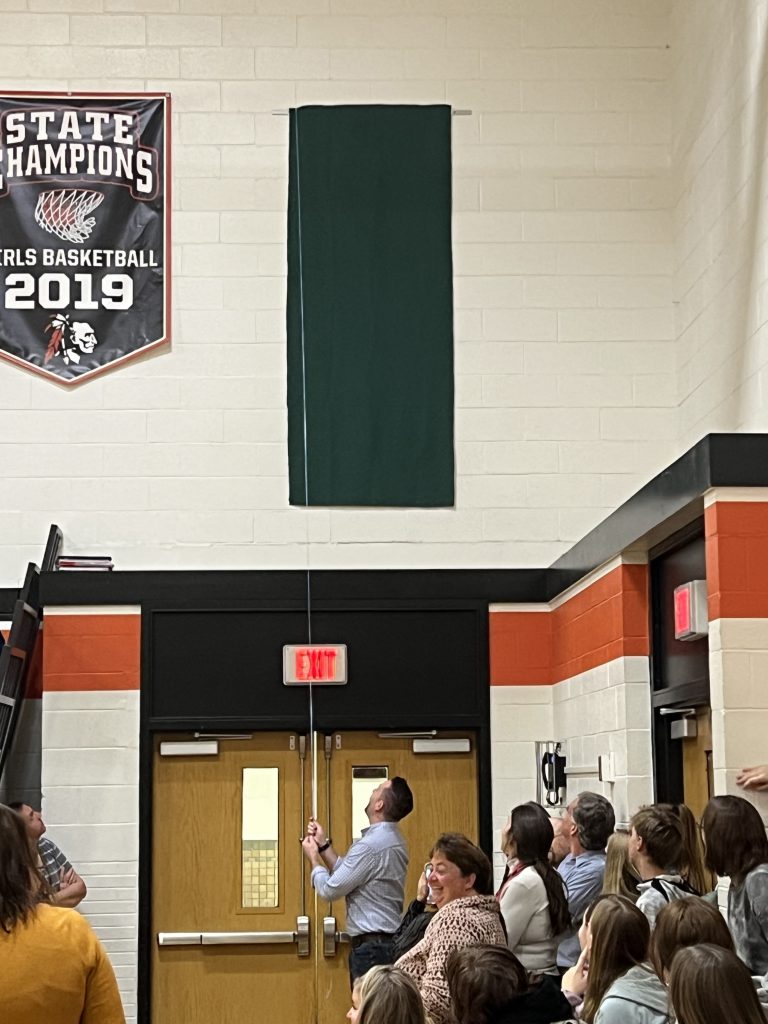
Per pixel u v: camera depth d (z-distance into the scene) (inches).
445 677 374.9
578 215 399.5
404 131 400.2
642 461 393.1
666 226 399.9
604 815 262.5
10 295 392.5
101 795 363.9
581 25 403.5
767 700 233.1
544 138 402.0
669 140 400.8
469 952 160.9
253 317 394.6
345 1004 363.6
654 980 155.6
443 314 395.9
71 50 399.9
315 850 315.9
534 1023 155.4
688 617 256.7
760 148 320.2
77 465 387.5
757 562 235.1
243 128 399.9
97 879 361.4
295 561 386.6
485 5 403.2
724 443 236.1
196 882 366.6
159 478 388.2
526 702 376.2
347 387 392.8
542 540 390.0
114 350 391.9
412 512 390.0
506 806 372.2
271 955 365.4
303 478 389.1
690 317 380.5
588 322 397.1
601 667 322.3
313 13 402.9
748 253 328.2
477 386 394.3
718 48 353.7
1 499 385.4
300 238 396.8
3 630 378.9
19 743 371.6
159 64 400.8
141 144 398.9
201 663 369.7
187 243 396.8
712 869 198.1
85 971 127.0
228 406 391.2
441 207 398.9
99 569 373.1
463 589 378.0
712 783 275.7
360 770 374.6
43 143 398.0
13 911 124.8
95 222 396.2
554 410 394.3
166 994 361.7
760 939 189.9
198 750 368.8
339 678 371.2
